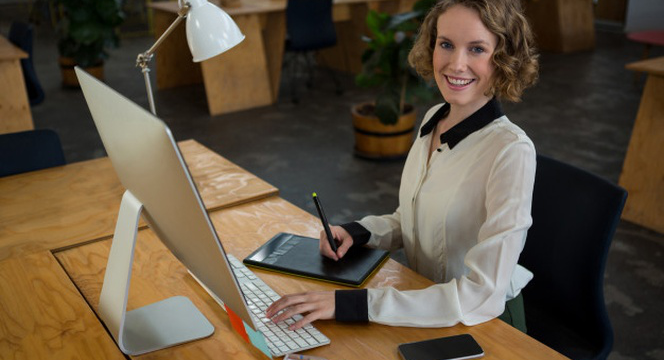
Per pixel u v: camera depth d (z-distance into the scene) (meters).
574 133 4.68
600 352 1.50
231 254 1.53
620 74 6.51
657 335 2.36
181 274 1.45
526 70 1.29
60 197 1.89
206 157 2.22
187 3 1.50
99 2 6.02
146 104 5.75
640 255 2.97
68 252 1.56
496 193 1.27
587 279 1.51
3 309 1.31
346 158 4.28
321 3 5.59
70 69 6.22
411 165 1.51
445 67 1.30
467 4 1.23
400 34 3.96
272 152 4.41
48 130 2.22
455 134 1.36
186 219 0.95
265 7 5.58
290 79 6.59
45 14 10.18
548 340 1.55
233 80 5.46
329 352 1.15
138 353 1.16
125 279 1.13
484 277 1.22
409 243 1.53
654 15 8.25
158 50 6.19
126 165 1.06
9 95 3.85
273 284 1.39
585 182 1.55
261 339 1.07
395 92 4.03
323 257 1.48
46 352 1.16
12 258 1.51
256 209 1.80
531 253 1.66
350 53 6.80
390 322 1.22
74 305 1.31
